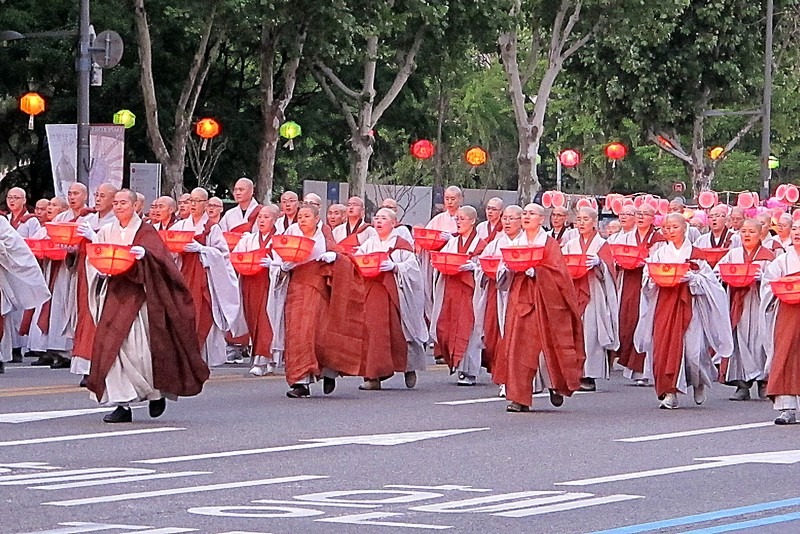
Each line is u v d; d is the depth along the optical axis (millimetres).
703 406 27000
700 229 36312
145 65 50031
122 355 22141
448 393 28141
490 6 56125
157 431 21578
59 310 30953
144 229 22328
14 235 27953
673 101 73438
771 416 25406
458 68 62375
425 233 31094
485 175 91562
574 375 25359
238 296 30391
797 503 16422
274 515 15102
